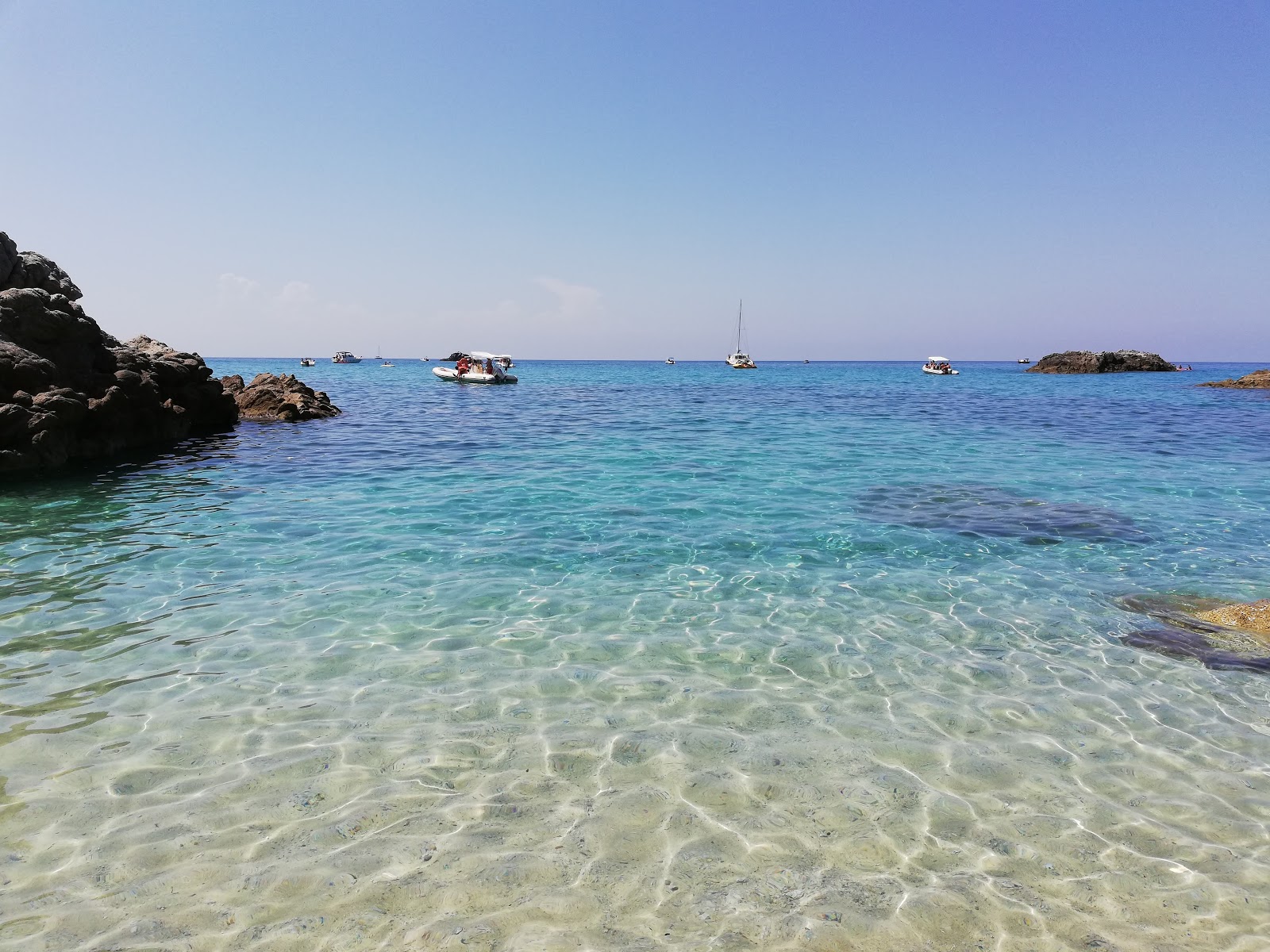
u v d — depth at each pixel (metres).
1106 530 10.23
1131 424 26.50
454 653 5.93
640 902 3.16
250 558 8.51
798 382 71.38
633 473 14.97
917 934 3.00
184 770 4.13
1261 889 3.29
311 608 6.87
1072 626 6.68
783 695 5.29
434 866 3.37
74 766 4.14
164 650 5.84
